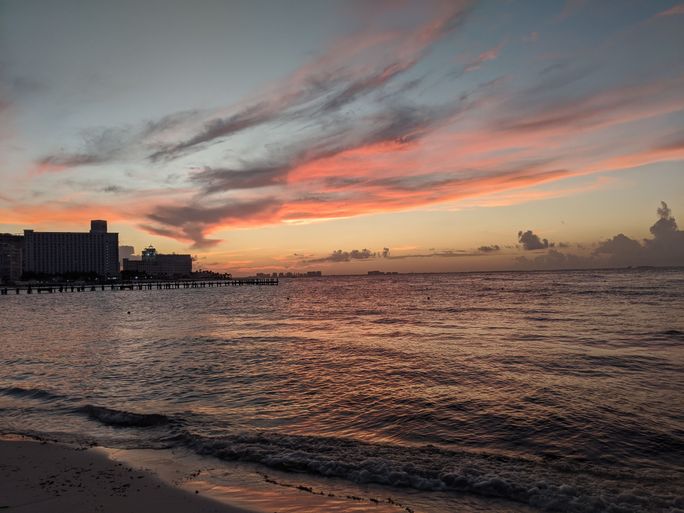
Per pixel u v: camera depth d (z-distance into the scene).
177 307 67.50
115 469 8.34
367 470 8.32
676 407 12.21
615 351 21.30
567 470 8.38
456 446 9.70
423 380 15.98
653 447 9.48
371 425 11.20
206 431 10.68
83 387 15.37
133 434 10.48
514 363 18.77
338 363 19.53
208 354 22.28
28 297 111.12
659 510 6.85
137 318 47.12
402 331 31.52
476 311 47.78
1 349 24.59
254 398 13.83
